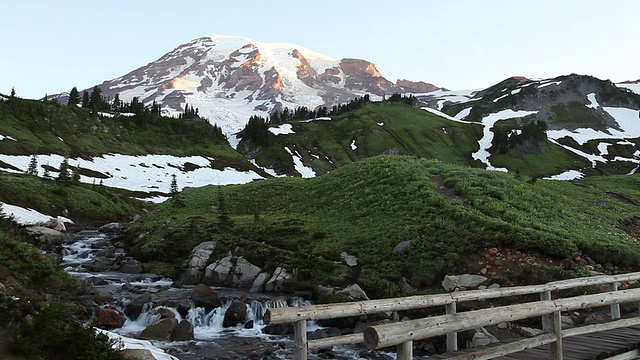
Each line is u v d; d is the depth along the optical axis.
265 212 38.06
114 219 58.91
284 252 25.64
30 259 18.11
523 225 24.66
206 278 25.70
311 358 15.70
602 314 18.31
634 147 192.38
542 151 175.75
